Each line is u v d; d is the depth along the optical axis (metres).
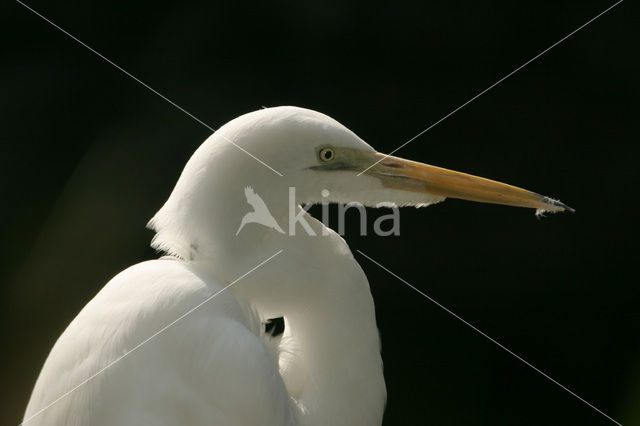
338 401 3.70
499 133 8.70
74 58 8.38
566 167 8.67
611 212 8.62
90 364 3.23
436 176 4.01
